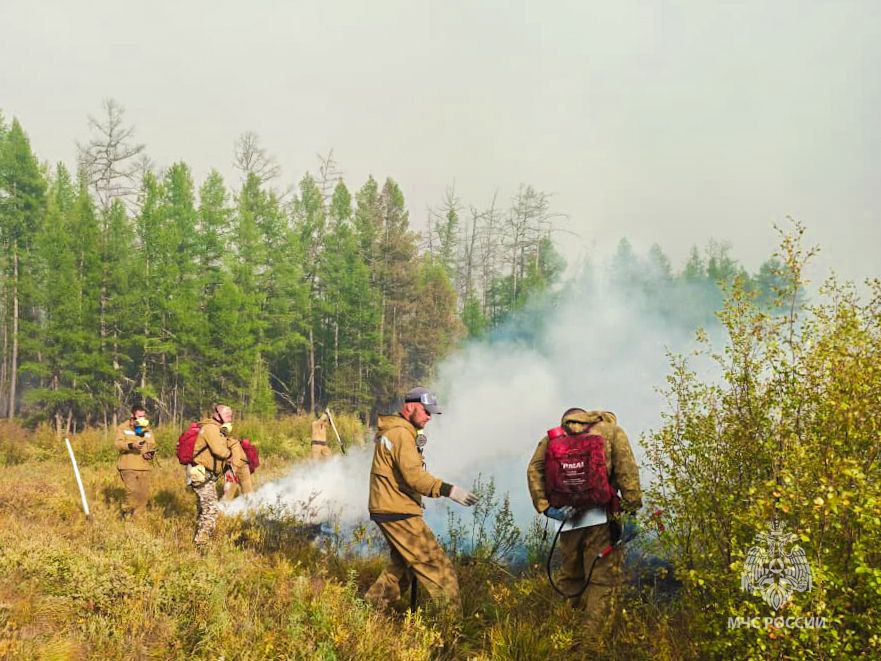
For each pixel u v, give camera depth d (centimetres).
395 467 468
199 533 653
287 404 4931
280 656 365
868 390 326
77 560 490
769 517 319
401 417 479
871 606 302
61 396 3700
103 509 817
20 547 525
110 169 4812
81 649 369
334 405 4384
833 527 314
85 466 1560
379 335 4378
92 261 3788
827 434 332
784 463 337
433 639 386
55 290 3747
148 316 3759
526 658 397
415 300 4875
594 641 414
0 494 829
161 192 4006
